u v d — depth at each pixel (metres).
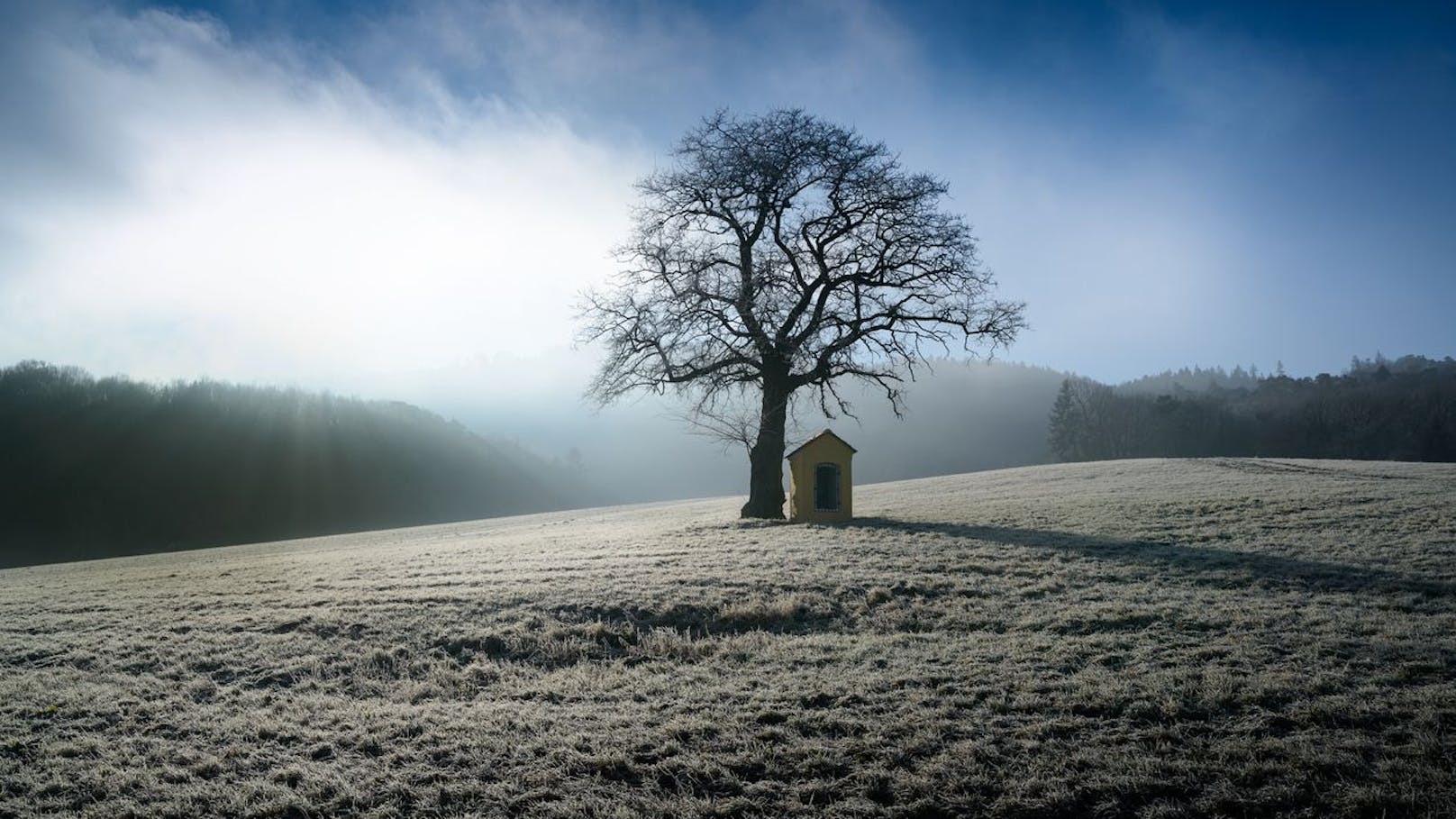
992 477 49.56
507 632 13.19
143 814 7.45
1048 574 16.78
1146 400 136.75
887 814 7.08
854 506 34.59
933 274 29.41
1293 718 8.66
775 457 29.64
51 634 14.32
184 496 97.94
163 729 9.56
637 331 29.33
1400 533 19.75
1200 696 9.33
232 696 10.72
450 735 8.99
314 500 108.56
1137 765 7.75
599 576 17.03
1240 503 26.05
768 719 9.20
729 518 30.75
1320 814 6.86
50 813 7.54
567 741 8.71
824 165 29.22
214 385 123.06
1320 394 137.50
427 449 139.38
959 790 7.45
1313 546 18.75
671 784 7.79
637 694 10.30
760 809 7.21
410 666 11.86
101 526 87.44
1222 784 7.34
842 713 9.26
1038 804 7.16
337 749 8.84
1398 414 108.56
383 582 17.80
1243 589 15.25
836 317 29.27
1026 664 10.90
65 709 10.21
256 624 14.14
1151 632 12.30
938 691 9.95
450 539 33.19
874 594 15.14
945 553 18.94
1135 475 42.03
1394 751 7.82
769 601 14.76
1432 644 11.01
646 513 46.44
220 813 7.48
